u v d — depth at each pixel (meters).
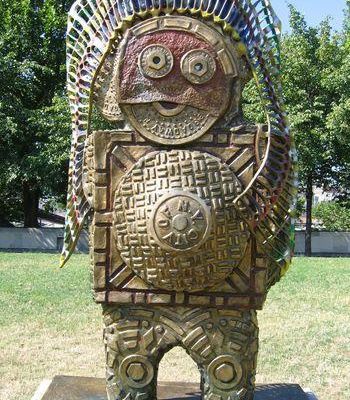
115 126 2.41
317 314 5.92
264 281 2.25
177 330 2.27
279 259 2.32
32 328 5.22
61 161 13.48
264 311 6.02
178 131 2.23
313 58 14.36
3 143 14.20
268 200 2.24
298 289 7.27
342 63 13.98
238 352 2.26
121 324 2.29
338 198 15.83
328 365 4.29
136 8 2.27
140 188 2.20
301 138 13.16
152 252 2.18
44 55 15.12
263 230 2.25
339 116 12.91
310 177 14.20
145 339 2.28
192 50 2.22
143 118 2.24
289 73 13.75
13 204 17.14
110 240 2.27
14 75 14.01
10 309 5.89
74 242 2.50
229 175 2.21
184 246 2.15
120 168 2.26
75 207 2.48
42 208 20.44
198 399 2.67
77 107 2.45
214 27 2.24
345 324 5.50
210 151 2.25
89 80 2.39
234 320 2.26
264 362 4.35
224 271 2.21
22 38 14.95
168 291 2.25
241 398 2.27
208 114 2.23
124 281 2.27
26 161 13.80
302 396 2.71
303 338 5.01
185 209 2.15
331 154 13.95
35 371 4.09
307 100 13.77
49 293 6.70
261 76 2.28
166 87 2.22
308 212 14.45
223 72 2.23
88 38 2.38
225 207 2.19
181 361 4.41
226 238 2.19
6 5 15.16
